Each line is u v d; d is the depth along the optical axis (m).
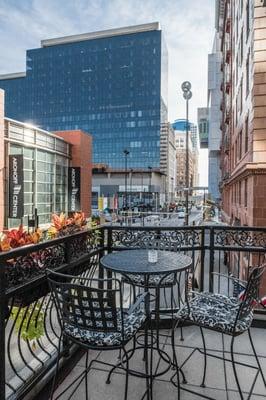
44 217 21.27
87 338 2.03
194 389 2.39
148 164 84.25
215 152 48.84
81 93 87.88
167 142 85.31
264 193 9.85
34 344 2.74
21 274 2.22
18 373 2.43
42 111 89.88
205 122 63.16
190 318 2.34
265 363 2.75
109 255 2.91
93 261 3.49
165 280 3.11
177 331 3.33
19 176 16.80
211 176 52.88
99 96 87.06
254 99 10.25
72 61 87.75
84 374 2.40
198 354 2.89
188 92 11.97
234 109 18.77
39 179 20.73
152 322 3.02
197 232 3.81
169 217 52.00
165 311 3.37
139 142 85.06
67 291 2.08
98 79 86.88
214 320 2.24
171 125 97.06
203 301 2.63
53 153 22.56
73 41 87.50
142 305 2.76
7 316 2.15
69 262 2.83
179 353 2.92
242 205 13.34
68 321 2.05
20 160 16.83
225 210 27.00
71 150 25.39
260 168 9.81
